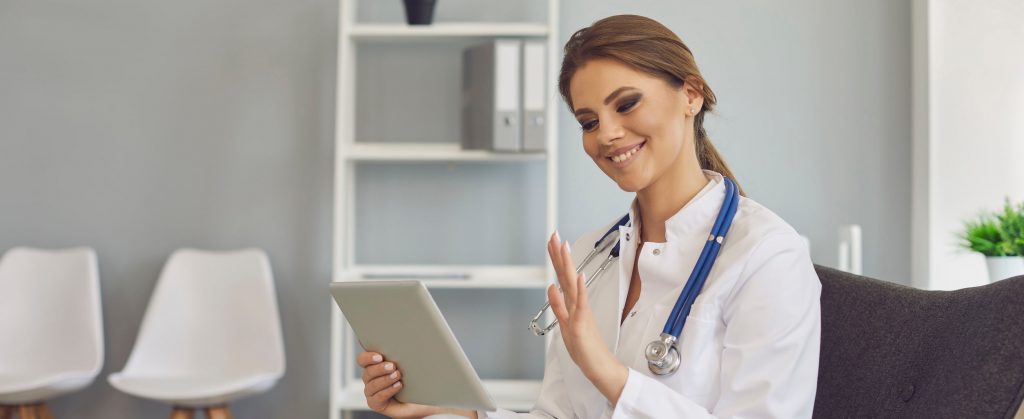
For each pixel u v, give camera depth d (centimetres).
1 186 385
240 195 379
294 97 378
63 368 363
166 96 381
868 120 362
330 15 376
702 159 157
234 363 359
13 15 384
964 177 341
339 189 346
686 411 128
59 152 384
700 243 144
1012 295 121
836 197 362
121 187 383
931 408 125
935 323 133
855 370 143
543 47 337
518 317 372
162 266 381
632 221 155
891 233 360
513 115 336
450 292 373
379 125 372
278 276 378
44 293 371
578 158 368
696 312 136
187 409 344
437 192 374
